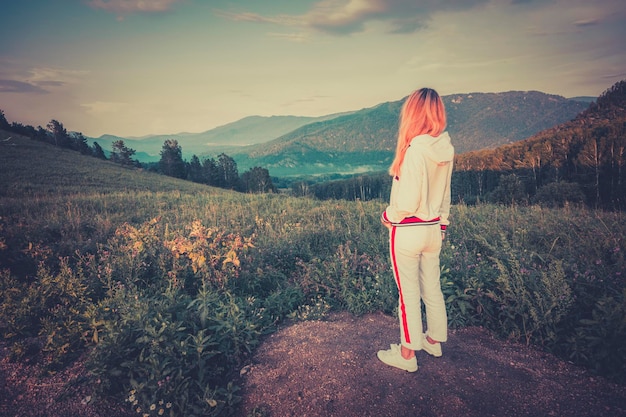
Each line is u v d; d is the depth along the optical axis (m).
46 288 4.17
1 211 10.74
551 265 3.55
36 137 102.44
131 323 3.17
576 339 2.81
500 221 7.18
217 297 3.90
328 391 2.63
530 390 2.47
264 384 2.85
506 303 3.31
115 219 9.60
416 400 2.45
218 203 13.92
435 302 2.72
